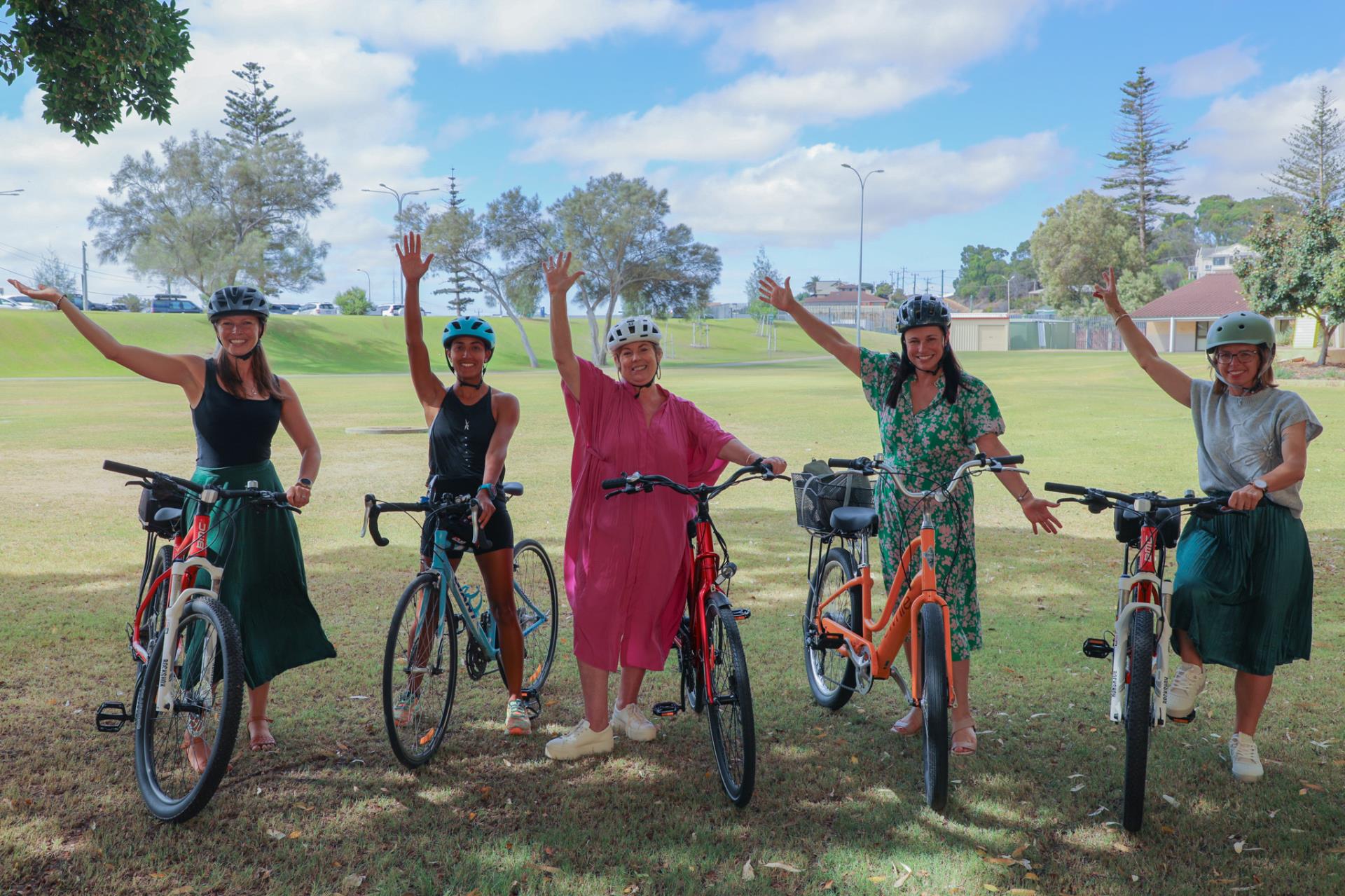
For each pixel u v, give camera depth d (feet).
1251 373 12.34
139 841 10.72
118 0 26.94
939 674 11.51
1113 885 9.95
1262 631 12.00
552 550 25.58
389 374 172.14
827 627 14.32
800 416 65.36
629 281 213.66
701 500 12.66
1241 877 10.08
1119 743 13.48
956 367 13.37
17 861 10.23
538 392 98.94
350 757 12.99
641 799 11.94
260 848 10.66
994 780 12.34
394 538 27.50
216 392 12.67
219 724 10.92
